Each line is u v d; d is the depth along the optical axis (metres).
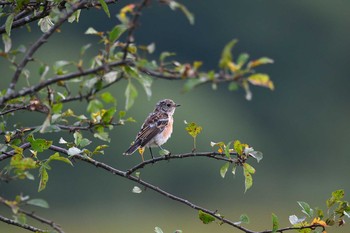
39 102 6.16
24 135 7.53
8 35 6.93
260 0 40.94
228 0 40.00
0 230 24.92
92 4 7.06
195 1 39.78
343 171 36.75
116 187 29.73
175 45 39.19
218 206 31.33
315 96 40.19
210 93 36.78
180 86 35.56
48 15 7.48
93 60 6.00
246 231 7.49
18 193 28.12
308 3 41.03
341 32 41.66
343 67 40.94
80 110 25.64
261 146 37.06
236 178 32.00
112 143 29.73
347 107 39.94
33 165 6.25
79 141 7.57
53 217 28.64
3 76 27.52
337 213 7.37
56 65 5.98
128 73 5.81
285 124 38.41
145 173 30.78
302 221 7.38
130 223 29.11
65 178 29.17
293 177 36.06
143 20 38.53
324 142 38.06
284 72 40.81
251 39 41.00
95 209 29.22
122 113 6.93
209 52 39.69
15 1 7.29
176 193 31.39
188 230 28.78
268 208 31.97
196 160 31.84
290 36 41.12
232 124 36.62
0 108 7.28
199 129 7.76
